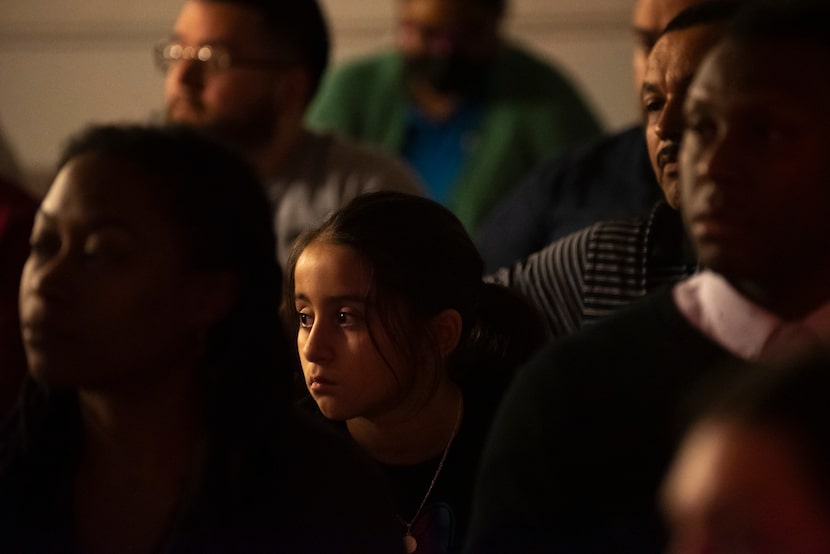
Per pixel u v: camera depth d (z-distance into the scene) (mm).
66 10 10500
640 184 4934
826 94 2373
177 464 2637
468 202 8438
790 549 1552
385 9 10406
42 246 2498
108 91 10555
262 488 2580
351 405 3520
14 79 10633
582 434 2557
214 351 2609
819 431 1558
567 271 4012
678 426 2348
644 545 2492
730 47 2451
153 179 2504
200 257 2529
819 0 2455
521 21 10383
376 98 8711
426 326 3580
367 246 3512
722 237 2389
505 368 3756
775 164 2365
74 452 2697
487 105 8562
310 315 3562
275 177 6402
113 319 2453
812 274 2422
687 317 2562
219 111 6172
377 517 2637
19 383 4480
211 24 6148
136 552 2615
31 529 2645
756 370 1674
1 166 6285
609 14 10273
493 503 2605
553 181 5195
